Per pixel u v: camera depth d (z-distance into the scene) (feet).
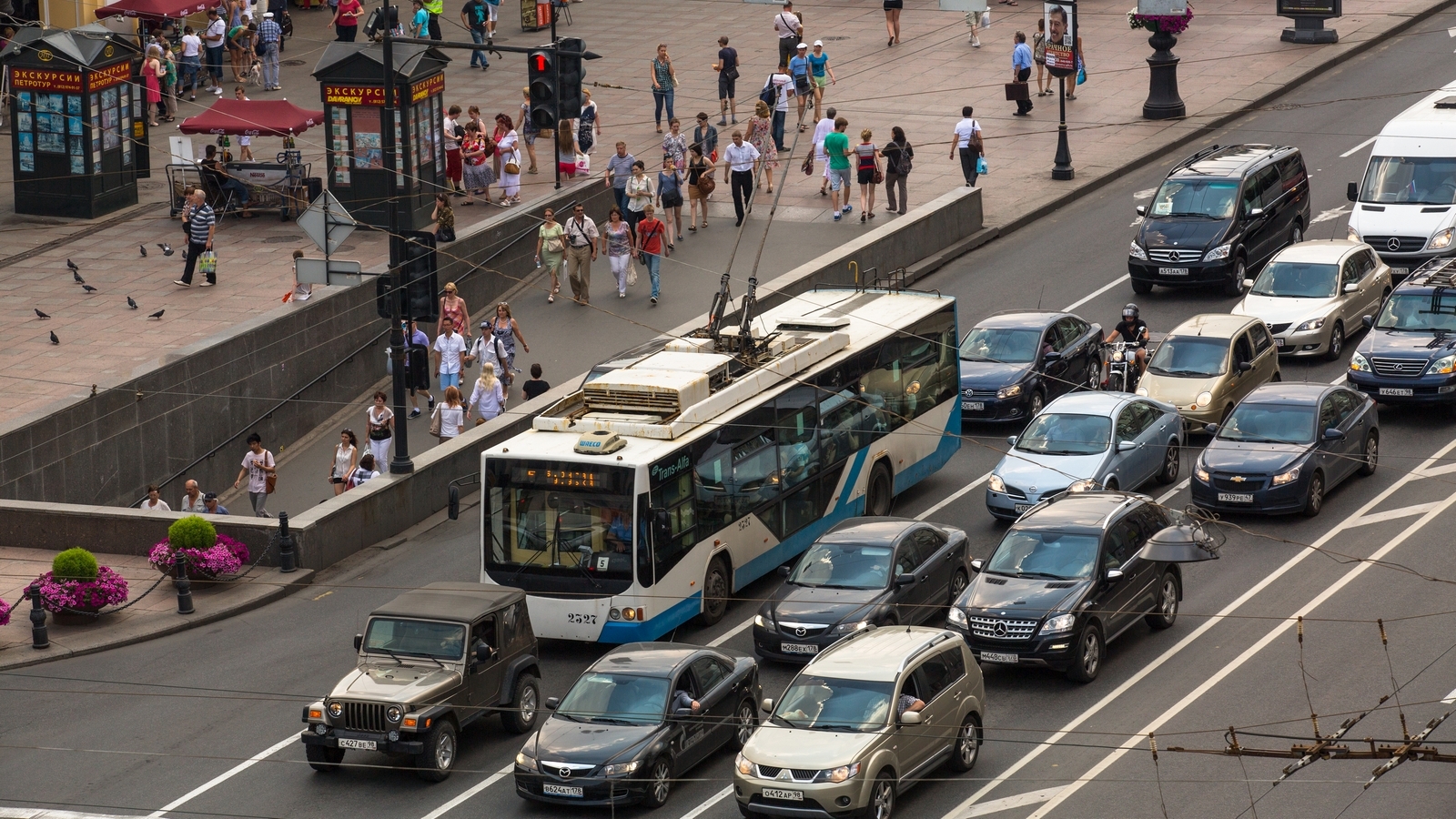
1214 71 650.02
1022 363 412.57
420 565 358.43
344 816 252.62
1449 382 389.19
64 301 458.50
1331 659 286.66
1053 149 581.12
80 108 515.50
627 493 303.27
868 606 294.66
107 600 329.52
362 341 463.83
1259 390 367.04
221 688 301.22
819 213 530.68
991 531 353.92
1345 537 336.29
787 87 574.97
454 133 536.83
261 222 527.81
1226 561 330.75
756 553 333.62
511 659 280.51
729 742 270.26
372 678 266.16
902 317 382.22
